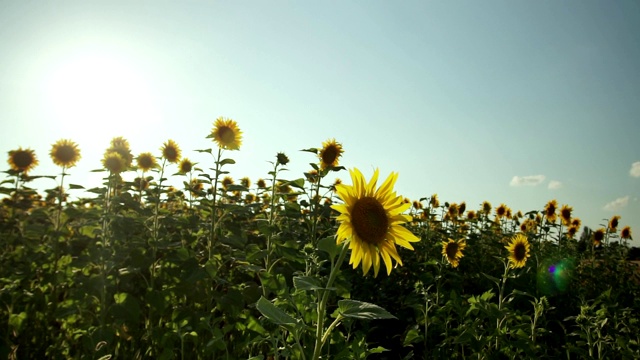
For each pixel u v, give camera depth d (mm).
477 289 8727
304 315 3904
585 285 10148
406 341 5375
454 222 13203
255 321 4129
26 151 8172
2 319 5363
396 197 3123
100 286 4883
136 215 6727
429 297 6160
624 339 5738
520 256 6137
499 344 5184
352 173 3008
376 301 7539
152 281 5461
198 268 4949
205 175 6020
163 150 7922
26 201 7238
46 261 6148
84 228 6145
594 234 12969
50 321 5684
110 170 6375
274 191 6520
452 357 5691
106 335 4582
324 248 2885
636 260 13602
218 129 6918
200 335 5066
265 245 7359
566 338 6348
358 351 3879
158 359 4398
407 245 3061
